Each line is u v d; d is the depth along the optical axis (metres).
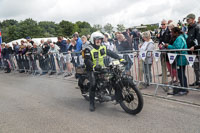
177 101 4.35
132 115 3.80
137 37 11.27
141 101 3.54
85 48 3.97
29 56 9.54
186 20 4.96
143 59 5.15
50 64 8.78
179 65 4.58
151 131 3.13
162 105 4.21
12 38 85.88
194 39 4.83
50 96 5.56
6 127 3.68
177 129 3.13
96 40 3.94
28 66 10.08
